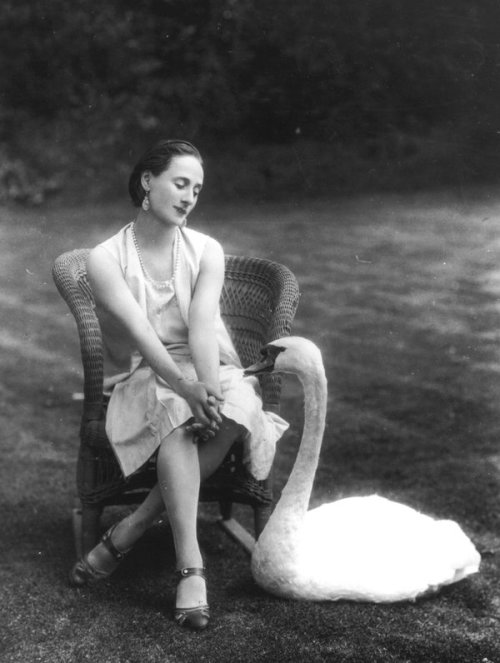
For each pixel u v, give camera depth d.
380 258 7.88
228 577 2.86
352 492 3.61
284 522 2.63
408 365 5.23
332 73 10.64
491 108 10.46
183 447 2.58
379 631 2.50
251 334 3.23
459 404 4.60
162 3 10.59
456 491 3.60
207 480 2.80
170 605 2.66
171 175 2.70
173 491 2.55
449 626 2.54
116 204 10.38
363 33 10.30
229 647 2.42
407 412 4.50
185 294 2.81
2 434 4.22
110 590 2.76
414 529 2.76
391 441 4.14
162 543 3.10
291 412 4.60
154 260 2.81
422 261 7.75
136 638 2.48
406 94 10.59
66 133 10.66
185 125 10.92
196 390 2.57
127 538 2.71
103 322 2.85
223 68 10.78
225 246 8.38
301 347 2.62
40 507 3.44
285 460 3.98
